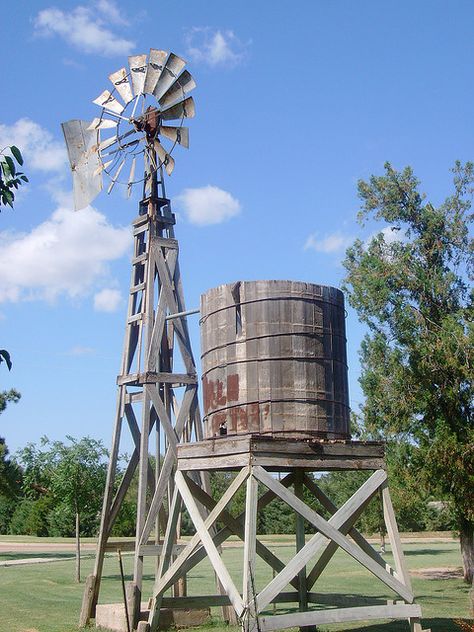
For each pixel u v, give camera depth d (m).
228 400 13.48
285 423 13.10
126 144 18.45
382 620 17.33
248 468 12.29
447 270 27.70
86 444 28.86
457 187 27.98
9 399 39.66
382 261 26.98
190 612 15.92
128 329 18.14
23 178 6.90
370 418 26.59
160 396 18.08
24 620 17.38
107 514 17.31
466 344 24.84
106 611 15.92
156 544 16.48
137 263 18.36
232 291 13.73
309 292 13.84
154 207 18.33
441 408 25.97
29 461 30.16
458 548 46.47
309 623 11.86
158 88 18.23
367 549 14.28
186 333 17.92
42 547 49.16
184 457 13.88
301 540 15.62
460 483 24.78
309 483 15.50
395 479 25.72
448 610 19.41
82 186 18.31
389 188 27.97
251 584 11.42
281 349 13.40
